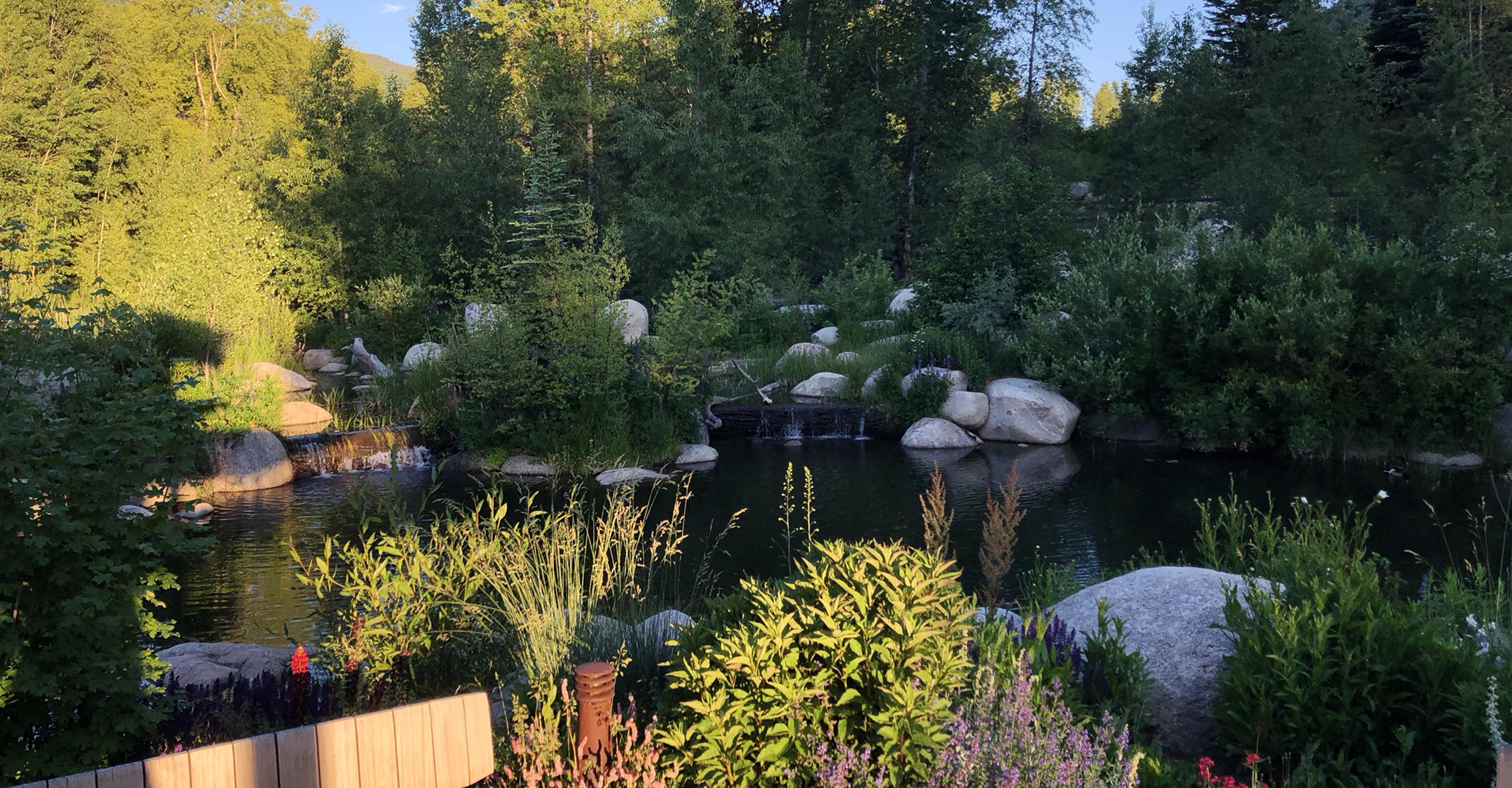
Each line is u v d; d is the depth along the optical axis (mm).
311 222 33844
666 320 18578
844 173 40125
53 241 5078
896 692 3248
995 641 4281
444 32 44688
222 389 15820
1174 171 37938
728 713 3299
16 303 4277
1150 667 4926
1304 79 36438
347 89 35688
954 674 3523
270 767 2221
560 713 3748
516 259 20250
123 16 48000
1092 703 4578
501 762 3574
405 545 5531
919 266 27391
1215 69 39500
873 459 17984
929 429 19328
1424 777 3867
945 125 39500
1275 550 7371
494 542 5734
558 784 3250
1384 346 17188
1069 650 4707
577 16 38031
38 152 37188
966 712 3594
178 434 4301
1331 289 17391
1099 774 3365
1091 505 14211
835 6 39125
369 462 16859
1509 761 2455
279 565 11023
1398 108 40500
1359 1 42312
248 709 4594
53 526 3791
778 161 31562
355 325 31109
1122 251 20438
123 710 4043
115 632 3811
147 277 23078
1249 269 18844
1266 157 32594
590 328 17391
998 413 19859
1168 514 13656
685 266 30172
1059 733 3389
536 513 6559
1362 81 38406
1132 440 19688
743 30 43219
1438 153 32188
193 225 23391
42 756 3795
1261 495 14766
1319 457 17656
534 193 22312
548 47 38969
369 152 34844
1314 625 4301
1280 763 4211
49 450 3836
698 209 30375
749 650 3355
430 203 35344
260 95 53219
